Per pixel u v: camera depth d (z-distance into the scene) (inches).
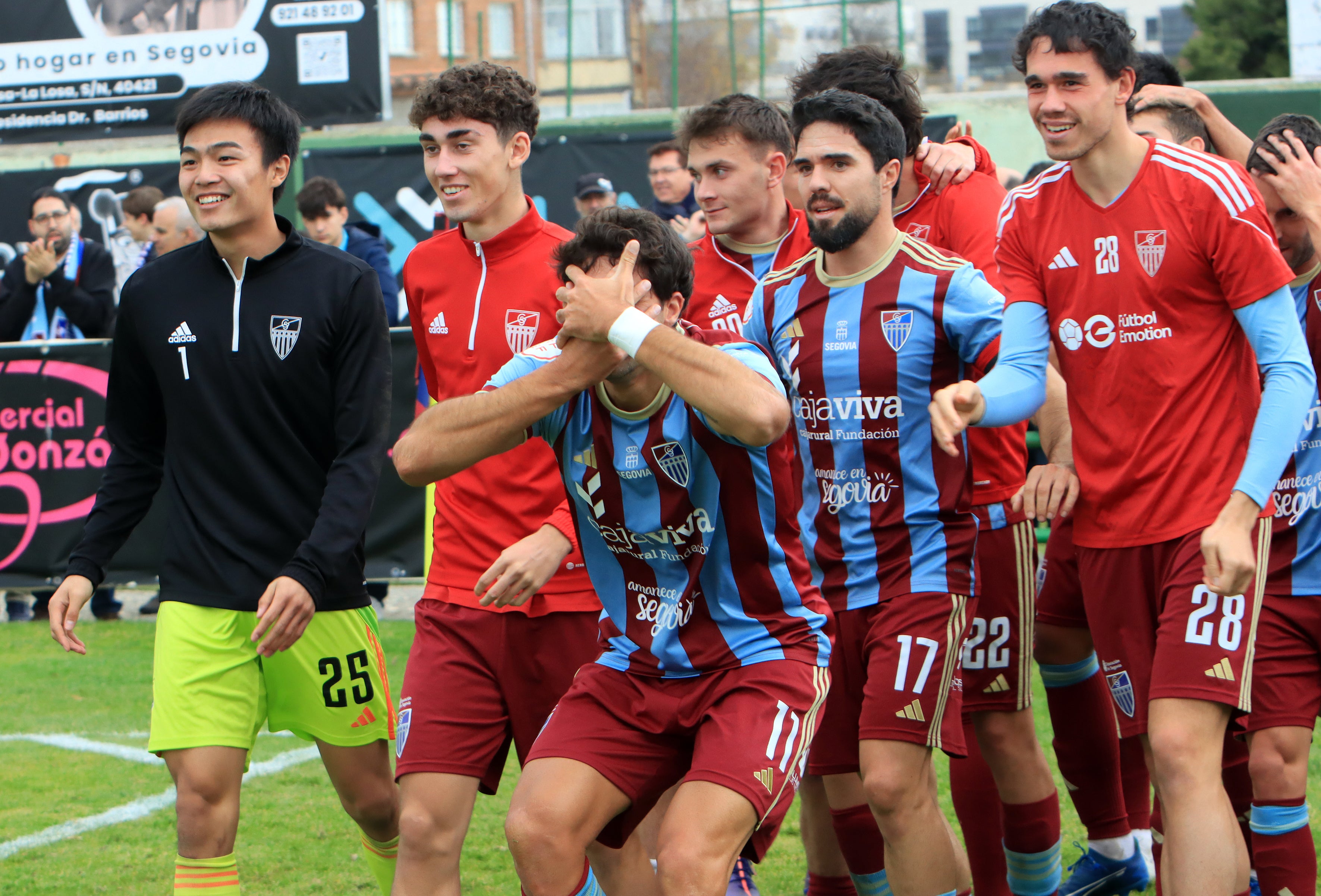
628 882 221.6
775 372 199.0
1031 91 230.8
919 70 338.6
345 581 245.4
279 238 248.5
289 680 246.1
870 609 242.2
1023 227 243.6
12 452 559.5
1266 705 246.8
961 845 275.4
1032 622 272.5
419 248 263.4
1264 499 210.1
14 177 797.9
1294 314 219.3
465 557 244.7
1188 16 1631.4
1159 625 230.4
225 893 235.9
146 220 597.0
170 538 247.4
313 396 244.7
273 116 245.3
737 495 194.7
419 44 1117.7
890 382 237.1
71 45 815.1
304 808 349.4
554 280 249.9
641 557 202.5
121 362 255.0
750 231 273.1
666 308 197.3
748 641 200.5
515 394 189.6
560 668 240.2
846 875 263.0
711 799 186.4
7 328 597.6
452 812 233.0
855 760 248.5
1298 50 818.8
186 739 234.8
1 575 563.2
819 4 874.8
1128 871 286.8
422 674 240.8
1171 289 226.8
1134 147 230.2
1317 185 242.8
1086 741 285.9
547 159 761.0
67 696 461.1
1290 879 241.6
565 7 1139.3
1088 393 237.6
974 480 267.9
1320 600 246.5
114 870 305.3
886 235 241.1
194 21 805.2
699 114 267.9
